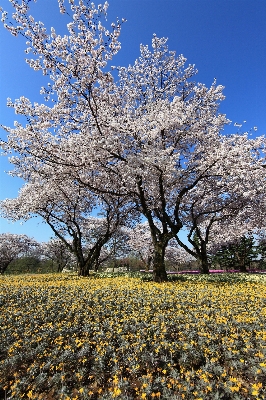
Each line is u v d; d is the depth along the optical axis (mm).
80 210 20641
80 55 9828
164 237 12609
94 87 10797
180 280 12852
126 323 5773
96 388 4031
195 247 18125
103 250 35312
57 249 37125
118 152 11922
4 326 5914
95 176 15359
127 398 3461
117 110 12391
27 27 9141
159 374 4246
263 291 8883
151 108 11883
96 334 5430
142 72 15602
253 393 3299
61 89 10977
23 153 11820
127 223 21922
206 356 4391
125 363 4398
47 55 9617
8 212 20547
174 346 4746
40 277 16531
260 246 27516
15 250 37531
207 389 3570
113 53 10328
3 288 10477
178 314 6172
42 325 6059
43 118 11422
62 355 4512
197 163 13805
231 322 5594
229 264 31438
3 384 4094
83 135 11359
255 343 4820
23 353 4727
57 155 11602
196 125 13016
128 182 13062
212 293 8336
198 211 18406
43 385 4078
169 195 15797
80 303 7688
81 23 9594
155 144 12672
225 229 23375
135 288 9570
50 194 17734
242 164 10781
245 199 15625
